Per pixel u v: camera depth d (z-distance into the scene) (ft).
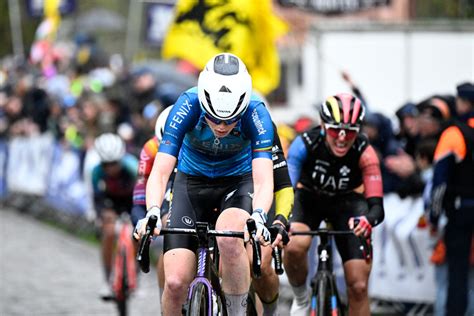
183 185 41.63
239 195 40.60
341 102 45.57
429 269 60.85
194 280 37.42
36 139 119.24
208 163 41.14
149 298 72.23
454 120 54.44
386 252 63.72
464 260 54.70
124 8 211.41
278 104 127.65
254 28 74.33
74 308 67.10
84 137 103.19
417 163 63.46
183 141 41.91
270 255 44.21
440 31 91.97
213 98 36.73
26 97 124.77
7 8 209.87
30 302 68.80
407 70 92.32
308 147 47.73
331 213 48.98
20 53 185.98
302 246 47.57
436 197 53.67
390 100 92.48
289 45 119.85
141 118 96.12
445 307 55.62
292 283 49.01
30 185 121.39
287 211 40.37
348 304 47.03
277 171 41.34
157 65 144.77
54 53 148.77
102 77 123.24
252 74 74.54
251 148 40.52
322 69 91.45
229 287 38.86
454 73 91.97
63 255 92.07
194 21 75.41
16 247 96.68
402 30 92.22
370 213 45.85
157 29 138.00
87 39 146.92
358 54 91.71
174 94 67.51
